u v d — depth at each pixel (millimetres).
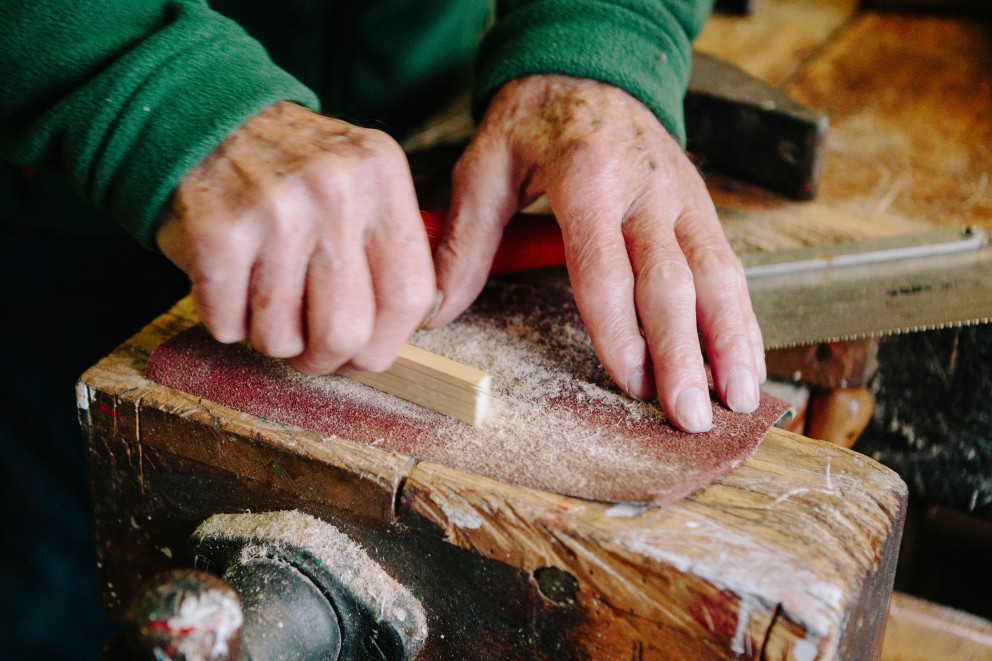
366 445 586
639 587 507
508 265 795
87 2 563
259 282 543
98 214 1197
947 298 832
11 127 605
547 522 521
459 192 791
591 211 701
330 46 1049
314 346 567
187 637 438
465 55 1187
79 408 668
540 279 816
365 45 1048
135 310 1375
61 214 1201
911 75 1334
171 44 562
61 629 1420
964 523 960
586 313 660
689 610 498
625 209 719
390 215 566
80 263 1318
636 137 765
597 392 649
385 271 568
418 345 702
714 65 1141
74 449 1434
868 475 574
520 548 535
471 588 565
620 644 532
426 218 788
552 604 542
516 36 864
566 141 748
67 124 560
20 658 1391
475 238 770
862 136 1178
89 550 1445
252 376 649
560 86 815
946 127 1194
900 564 1007
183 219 537
